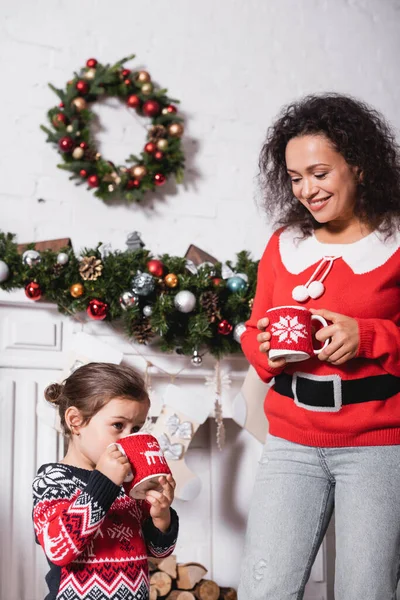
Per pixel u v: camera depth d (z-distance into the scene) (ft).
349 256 5.13
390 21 10.20
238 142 9.12
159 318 7.17
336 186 5.01
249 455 8.30
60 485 4.66
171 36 8.95
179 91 8.90
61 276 7.18
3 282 7.09
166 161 8.41
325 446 4.96
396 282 5.09
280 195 5.73
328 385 4.92
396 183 5.26
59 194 8.11
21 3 8.20
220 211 8.91
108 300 7.20
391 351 4.80
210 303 7.41
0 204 7.84
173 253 8.58
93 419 4.83
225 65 9.20
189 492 7.13
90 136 8.32
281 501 5.00
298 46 9.66
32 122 8.09
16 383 7.22
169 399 7.27
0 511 6.98
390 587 4.66
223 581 8.21
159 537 4.93
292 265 5.35
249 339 5.51
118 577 4.56
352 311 5.02
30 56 8.18
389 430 4.86
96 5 8.58
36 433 7.22
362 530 4.70
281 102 9.44
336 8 9.99
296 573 4.90
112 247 8.28
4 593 6.88
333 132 4.98
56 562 4.29
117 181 8.11
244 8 9.41
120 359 7.11
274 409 5.23
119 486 4.39
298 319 4.86
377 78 10.09
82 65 8.41
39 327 7.32
